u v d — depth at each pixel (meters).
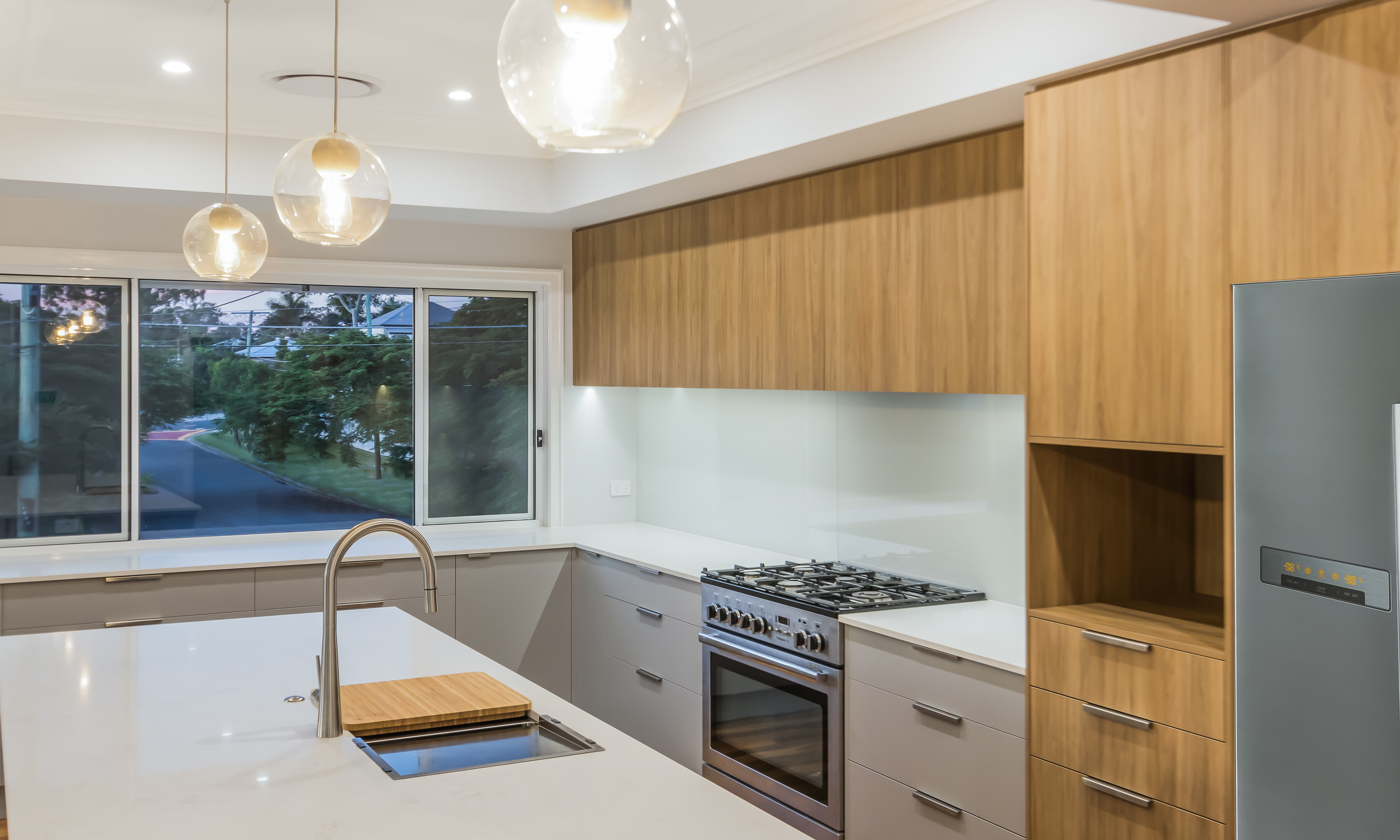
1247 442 2.16
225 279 2.83
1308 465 2.04
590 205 4.73
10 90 3.93
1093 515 2.88
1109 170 2.52
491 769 2.01
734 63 3.52
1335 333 1.99
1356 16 2.01
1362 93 2.00
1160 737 2.43
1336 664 1.99
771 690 3.77
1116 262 2.51
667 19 1.26
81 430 4.91
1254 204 2.20
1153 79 2.41
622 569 4.77
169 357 5.09
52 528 4.87
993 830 2.91
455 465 5.65
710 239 4.44
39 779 1.95
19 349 4.79
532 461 5.80
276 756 2.08
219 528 5.20
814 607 3.53
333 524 5.43
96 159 4.15
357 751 2.11
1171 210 2.38
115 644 3.03
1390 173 1.96
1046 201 2.70
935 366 3.32
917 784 3.16
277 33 3.35
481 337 5.69
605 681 4.92
